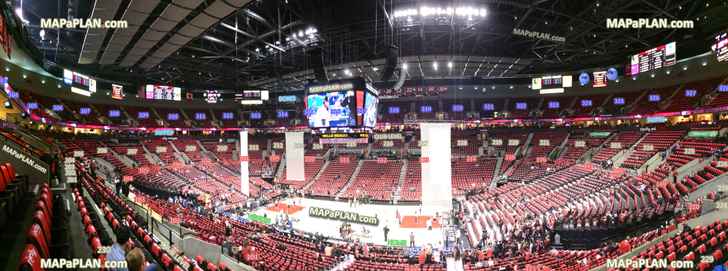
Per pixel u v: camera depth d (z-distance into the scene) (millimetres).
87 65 38031
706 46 33500
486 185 40344
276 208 37188
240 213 34312
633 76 43812
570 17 27219
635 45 37344
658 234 17750
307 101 20859
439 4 23922
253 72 48562
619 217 21109
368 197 39844
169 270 6387
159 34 21984
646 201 22859
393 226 30125
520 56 35000
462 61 36500
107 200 11922
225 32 32594
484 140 49781
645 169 31141
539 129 49719
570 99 49625
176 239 14500
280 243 21375
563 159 41688
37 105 32469
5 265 4512
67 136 38688
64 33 29234
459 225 29406
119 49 25312
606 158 37750
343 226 27125
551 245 21688
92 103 45094
